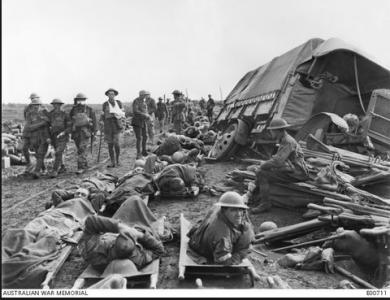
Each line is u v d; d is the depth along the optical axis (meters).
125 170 12.29
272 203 7.60
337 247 5.43
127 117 29.28
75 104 12.11
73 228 6.03
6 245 5.04
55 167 11.85
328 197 6.88
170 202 8.41
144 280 4.66
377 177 7.32
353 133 9.75
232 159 12.96
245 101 15.49
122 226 4.79
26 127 11.84
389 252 4.97
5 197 9.16
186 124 20.91
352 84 11.36
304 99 11.44
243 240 4.91
